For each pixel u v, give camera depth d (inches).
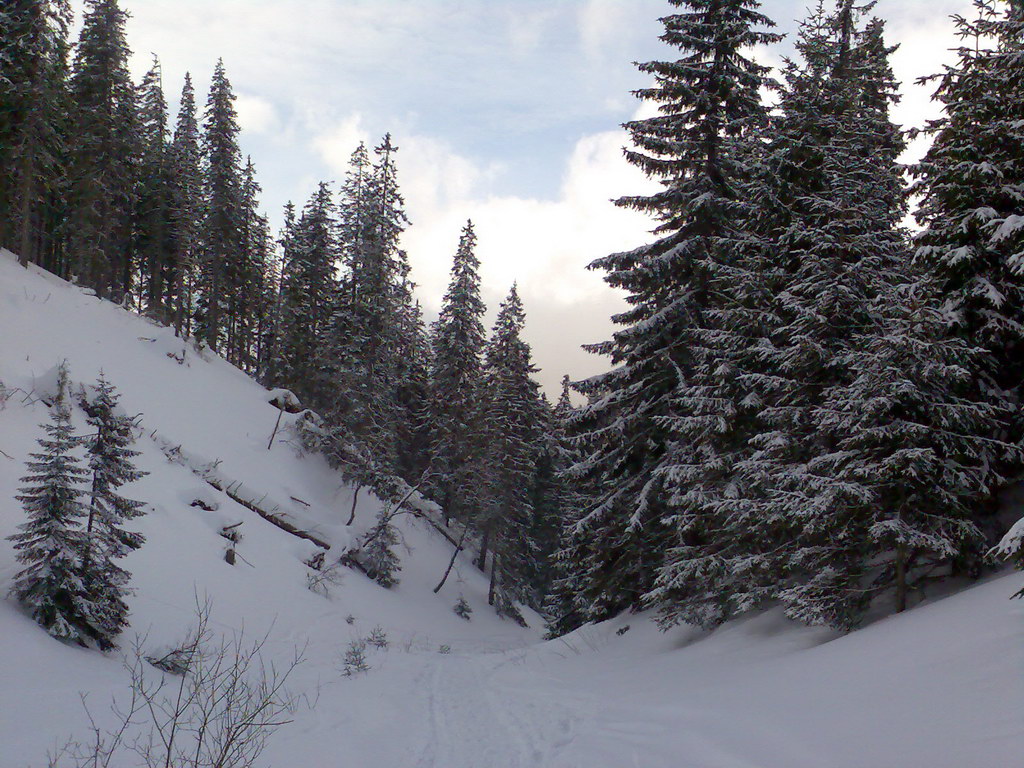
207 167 1814.7
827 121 576.1
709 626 549.6
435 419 1770.4
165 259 1868.8
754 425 571.5
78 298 1429.6
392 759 293.4
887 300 401.4
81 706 310.0
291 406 1614.2
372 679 514.9
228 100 1802.4
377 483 1454.2
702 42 655.1
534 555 1888.5
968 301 442.0
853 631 390.0
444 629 1215.6
